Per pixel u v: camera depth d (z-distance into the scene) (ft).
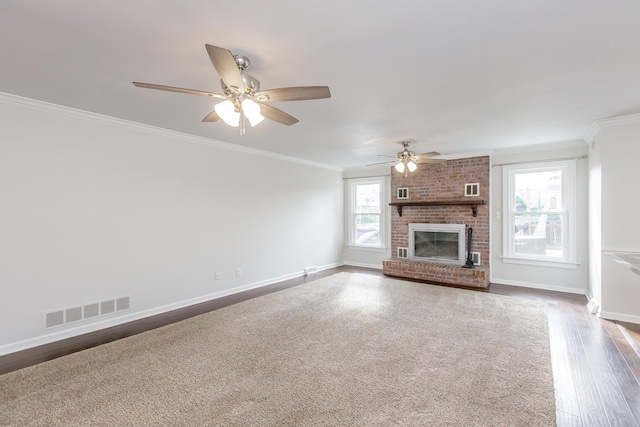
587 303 13.83
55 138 10.21
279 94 6.73
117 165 11.71
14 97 9.26
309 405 6.75
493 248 17.85
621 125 11.52
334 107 10.16
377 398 6.99
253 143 15.66
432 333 10.57
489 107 10.21
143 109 10.52
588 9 5.24
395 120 11.64
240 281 16.31
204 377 7.89
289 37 6.13
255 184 17.13
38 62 7.16
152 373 8.09
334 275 19.89
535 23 5.65
